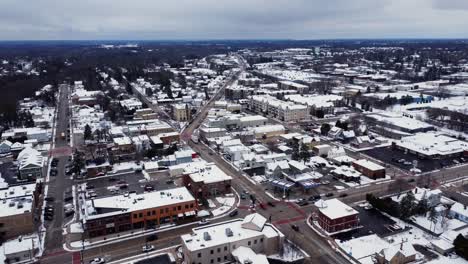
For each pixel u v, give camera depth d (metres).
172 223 118.19
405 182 149.88
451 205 125.81
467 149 183.88
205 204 130.00
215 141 197.75
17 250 98.25
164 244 106.06
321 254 100.56
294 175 149.38
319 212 116.19
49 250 103.06
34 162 156.88
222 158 181.12
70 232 112.75
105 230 111.00
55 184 149.50
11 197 123.06
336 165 171.25
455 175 158.50
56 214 124.12
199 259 93.31
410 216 119.69
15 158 182.25
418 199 126.88
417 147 188.50
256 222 103.44
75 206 129.38
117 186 145.12
